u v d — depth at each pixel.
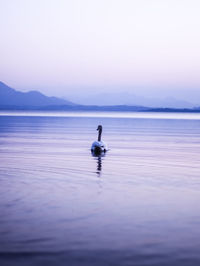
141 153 33.53
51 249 10.93
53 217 13.65
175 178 20.88
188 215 14.04
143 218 13.66
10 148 36.84
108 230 12.44
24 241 11.48
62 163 26.39
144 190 17.84
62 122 109.38
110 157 30.30
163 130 73.88
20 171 22.83
